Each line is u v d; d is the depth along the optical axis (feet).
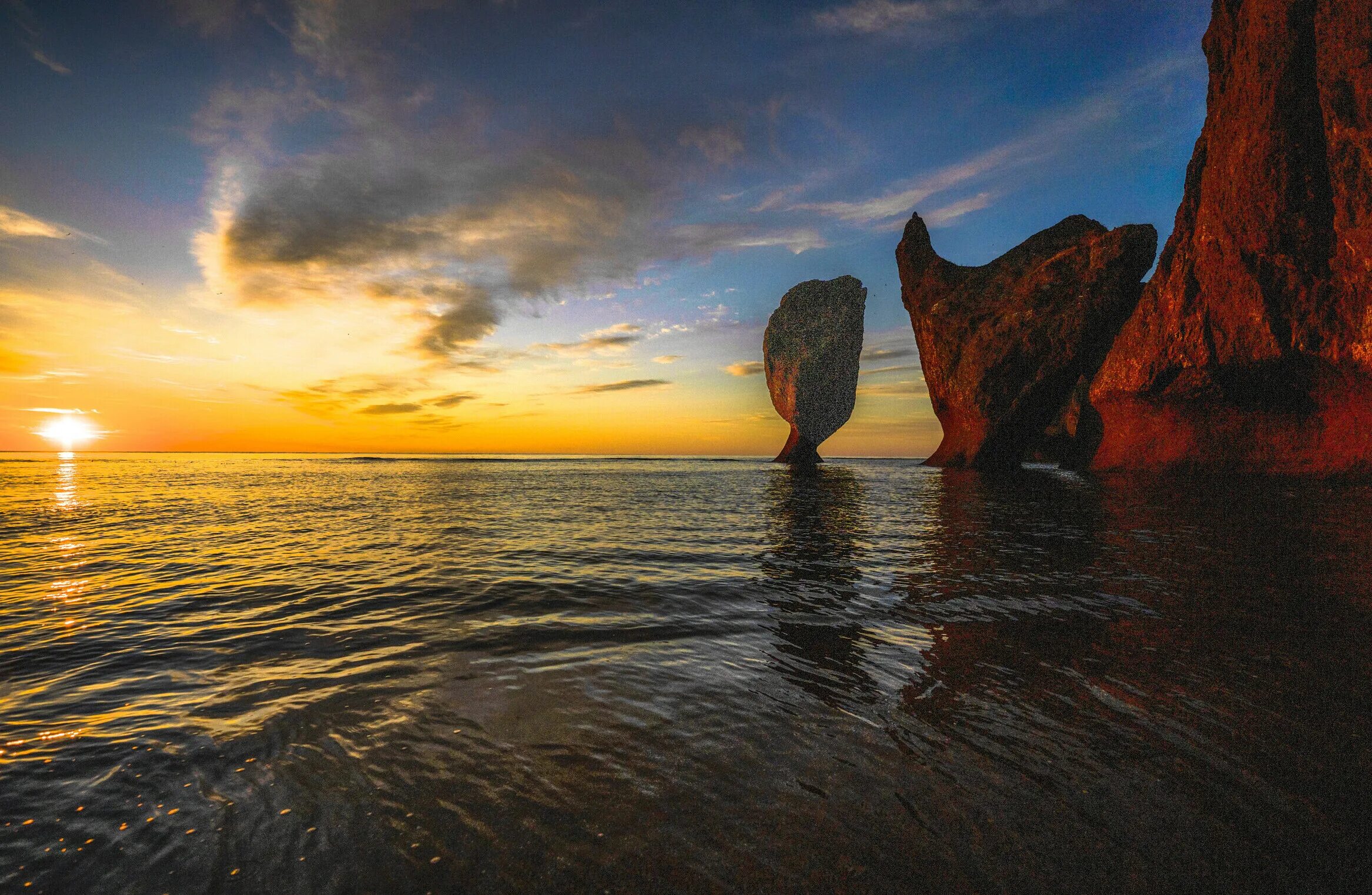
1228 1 97.04
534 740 14.32
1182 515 62.08
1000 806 11.59
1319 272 85.15
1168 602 27.27
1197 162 106.83
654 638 22.71
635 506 80.43
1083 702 16.46
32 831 10.82
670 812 11.44
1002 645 21.52
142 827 10.98
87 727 15.08
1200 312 101.35
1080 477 133.18
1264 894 9.29
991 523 59.11
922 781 12.48
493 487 123.13
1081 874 9.72
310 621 25.09
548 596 29.45
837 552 42.55
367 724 15.23
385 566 37.45
